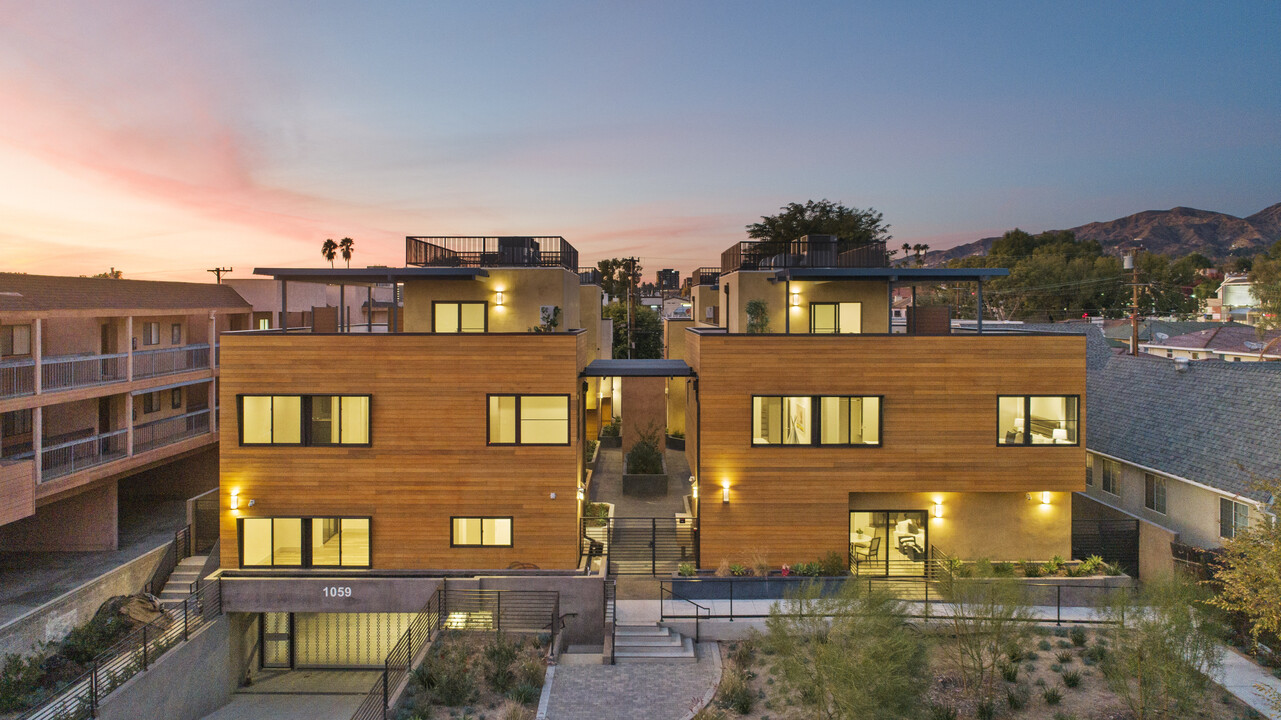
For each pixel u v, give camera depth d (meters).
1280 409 19.22
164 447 23.42
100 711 13.20
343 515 18.53
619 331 48.19
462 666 15.07
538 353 18.52
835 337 18.86
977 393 18.86
